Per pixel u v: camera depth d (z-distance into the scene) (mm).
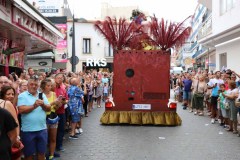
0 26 11578
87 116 16016
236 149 9148
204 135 11227
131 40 14750
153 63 13523
